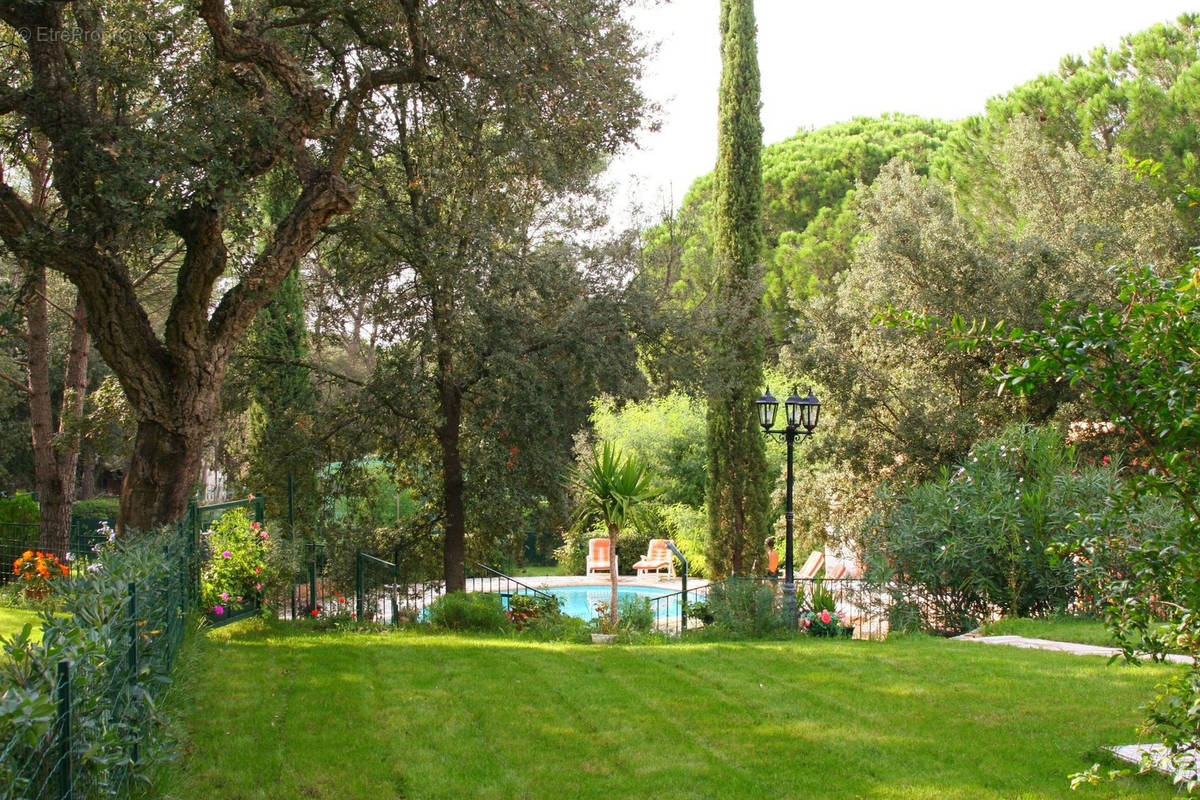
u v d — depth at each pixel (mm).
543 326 13672
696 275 19094
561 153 11531
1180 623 4012
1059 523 11188
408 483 15352
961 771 5301
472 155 11922
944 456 16844
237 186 8539
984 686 7320
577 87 10273
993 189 25156
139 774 4402
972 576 11602
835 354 17891
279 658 8477
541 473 13664
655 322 13789
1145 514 8617
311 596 11648
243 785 5121
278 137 8969
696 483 25750
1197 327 3533
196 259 8727
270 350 14688
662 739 6020
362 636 10078
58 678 3059
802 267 31094
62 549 14086
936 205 20375
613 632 12328
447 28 10305
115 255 8703
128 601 4652
